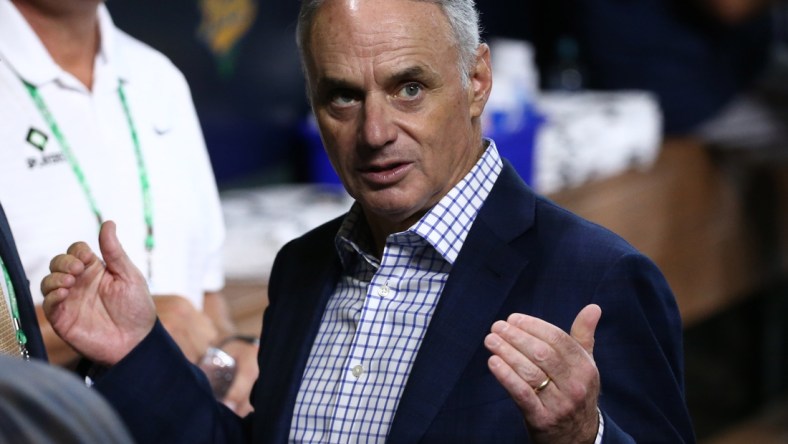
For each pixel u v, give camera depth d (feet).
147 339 21.12
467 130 20.07
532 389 16.67
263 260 40.78
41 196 26.84
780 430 64.59
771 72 66.18
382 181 19.34
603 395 18.98
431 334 19.36
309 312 21.48
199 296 30.89
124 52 29.22
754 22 64.64
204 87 48.49
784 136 66.03
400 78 18.93
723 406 65.21
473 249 19.94
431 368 19.11
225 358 27.63
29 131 26.91
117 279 21.09
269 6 51.31
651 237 54.54
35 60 27.14
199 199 30.50
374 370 19.76
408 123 19.11
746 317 67.05
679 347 20.07
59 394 9.68
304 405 20.45
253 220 43.86
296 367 20.92
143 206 28.58
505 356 16.66
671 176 60.49
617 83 65.21
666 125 65.92
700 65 65.05
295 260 22.77
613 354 19.10
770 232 65.41
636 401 18.90
